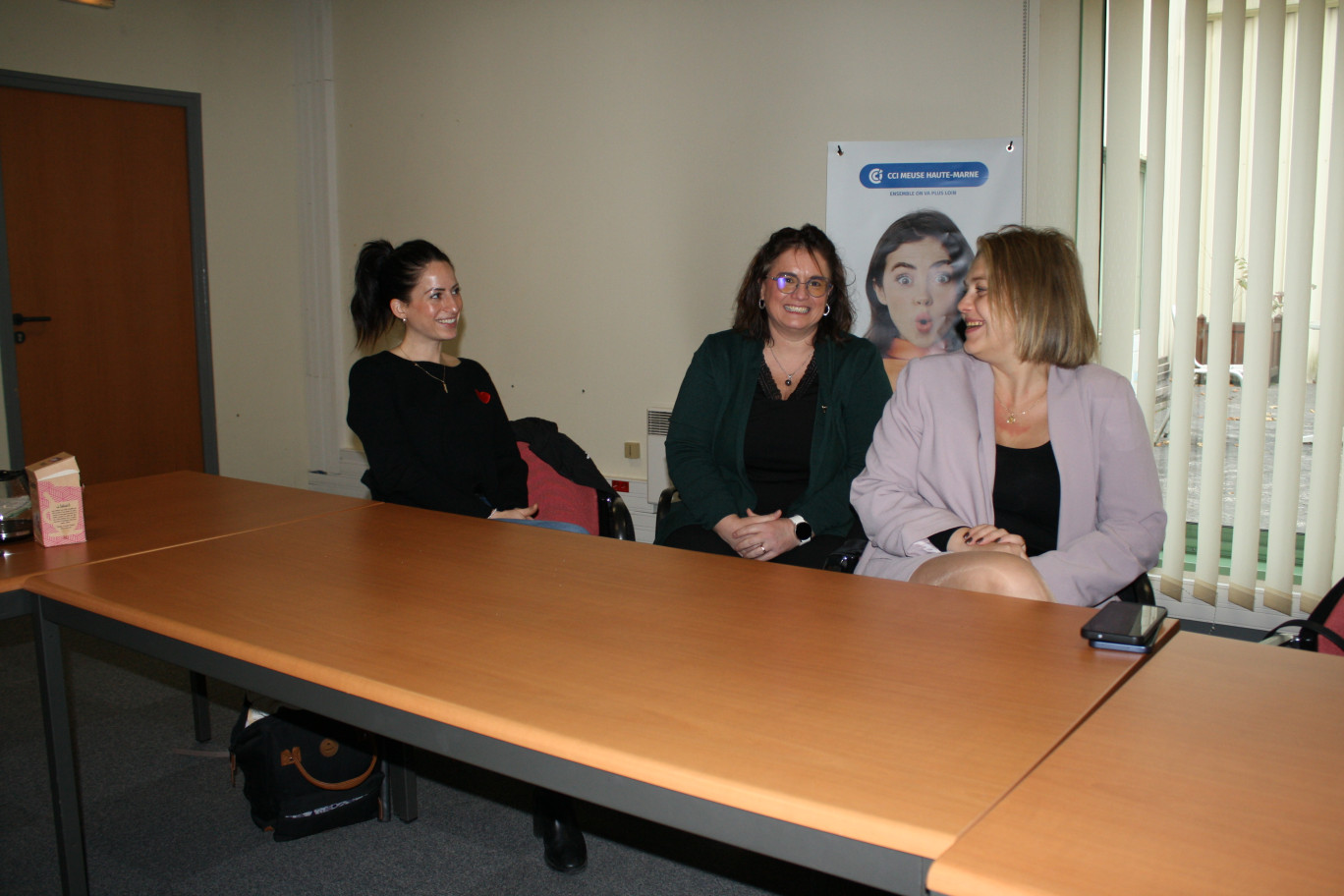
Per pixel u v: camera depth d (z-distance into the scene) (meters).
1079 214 3.45
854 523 2.49
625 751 0.96
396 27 4.91
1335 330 2.95
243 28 5.10
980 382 2.06
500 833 2.13
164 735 2.59
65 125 4.55
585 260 4.54
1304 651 1.25
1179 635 1.32
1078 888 0.72
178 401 5.06
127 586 1.56
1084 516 1.96
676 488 2.57
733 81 4.07
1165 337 3.31
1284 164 3.02
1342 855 0.76
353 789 2.12
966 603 1.46
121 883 1.90
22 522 1.86
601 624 1.36
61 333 4.61
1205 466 3.25
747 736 0.99
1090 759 0.94
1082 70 3.38
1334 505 3.01
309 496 2.35
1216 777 0.90
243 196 5.19
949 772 0.91
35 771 2.37
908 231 3.74
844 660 1.21
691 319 4.32
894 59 3.73
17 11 4.32
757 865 2.00
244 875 1.94
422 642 1.28
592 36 4.36
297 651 1.24
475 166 4.78
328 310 5.36
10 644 3.29
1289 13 2.95
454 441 2.56
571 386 4.68
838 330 2.54
